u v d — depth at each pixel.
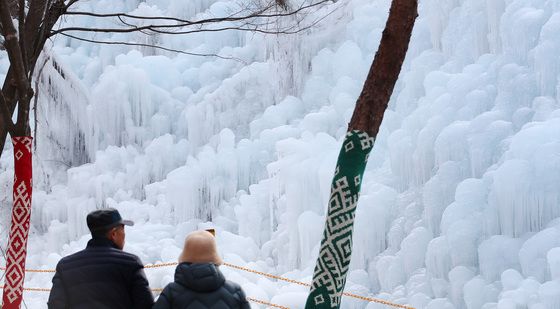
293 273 13.70
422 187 13.18
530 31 13.00
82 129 18.31
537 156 11.24
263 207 15.43
